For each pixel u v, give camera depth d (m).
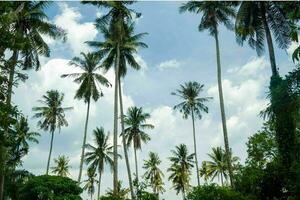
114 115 41.06
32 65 34.22
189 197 28.73
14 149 33.50
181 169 74.81
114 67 43.50
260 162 30.31
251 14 31.23
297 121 23.30
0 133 17.08
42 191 44.09
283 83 19.98
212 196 27.70
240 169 31.16
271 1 30.58
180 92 58.94
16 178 47.62
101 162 59.88
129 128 58.41
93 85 51.12
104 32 42.84
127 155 40.38
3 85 16.91
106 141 60.69
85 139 51.59
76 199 45.09
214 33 38.97
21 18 33.19
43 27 34.16
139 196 35.25
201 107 58.19
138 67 43.72
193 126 58.19
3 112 16.14
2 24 16.50
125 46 42.81
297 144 24.75
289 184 25.47
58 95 59.12
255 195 29.06
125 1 40.91
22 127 46.53
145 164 79.19
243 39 32.16
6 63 16.86
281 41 30.44
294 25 8.93
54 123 58.03
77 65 51.16
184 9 38.25
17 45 16.88
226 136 35.31
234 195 27.62
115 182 38.34
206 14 38.41
